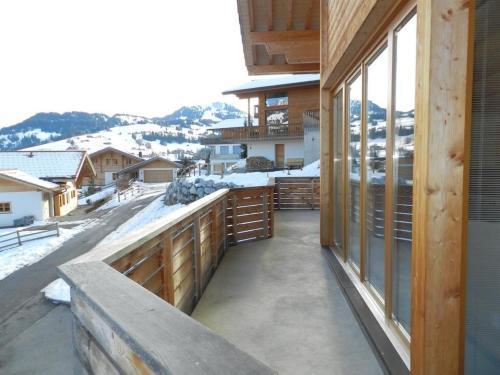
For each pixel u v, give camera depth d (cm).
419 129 160
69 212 2433
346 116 382
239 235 535
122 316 97
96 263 147
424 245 155
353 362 225
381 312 264
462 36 148
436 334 157
